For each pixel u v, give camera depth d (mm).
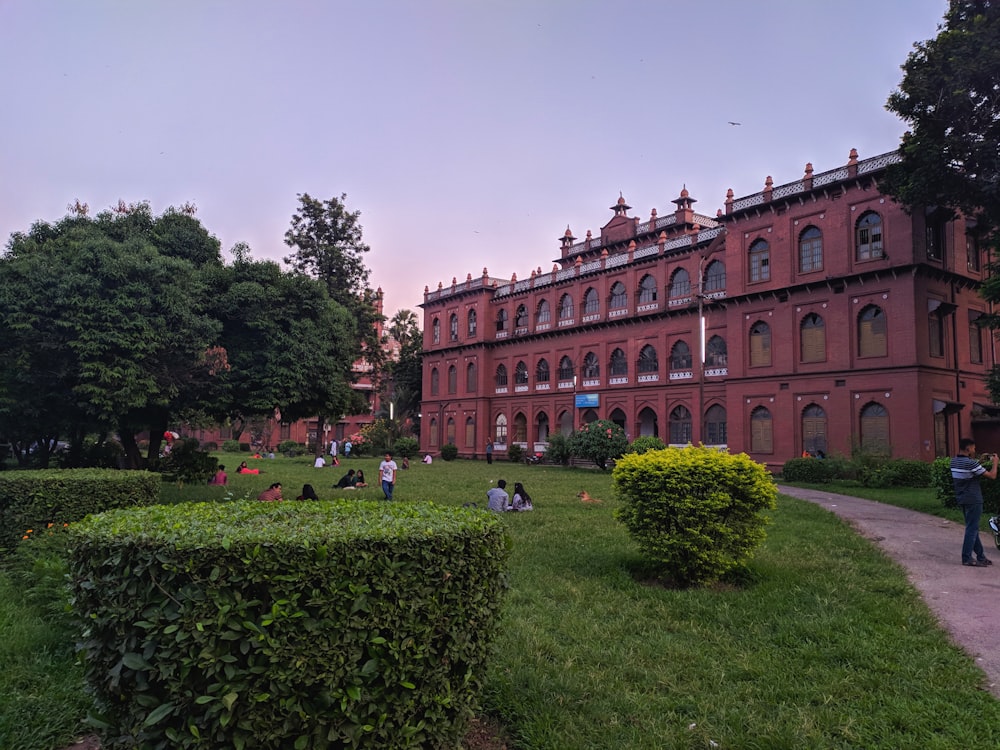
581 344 42812
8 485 8156
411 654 3203
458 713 3537
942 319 26938
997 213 18531
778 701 4469
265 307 15062
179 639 2881
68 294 11617
